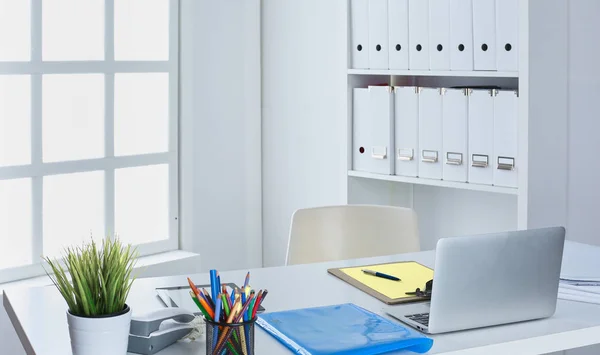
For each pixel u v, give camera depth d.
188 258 3.69
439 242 1.66
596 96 2.93
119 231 3.65
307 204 3.85
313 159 3.79
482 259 1.70
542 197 2.84
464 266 1.68
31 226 3.34
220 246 3.99
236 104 3.99
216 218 3.96
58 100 3.40
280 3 3.92
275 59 3.98
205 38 3.84
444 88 3.07
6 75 3.22
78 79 3.45
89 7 3.46
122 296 1.56
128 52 3.62
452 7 3.02
